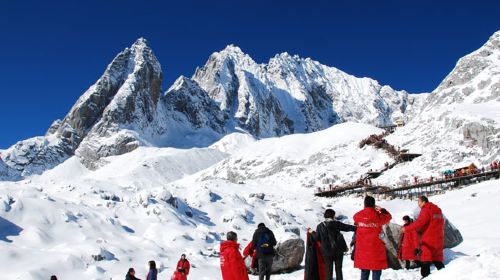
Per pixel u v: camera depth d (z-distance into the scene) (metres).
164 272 22.30
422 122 111.69
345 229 10.95
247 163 129.12
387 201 67.50
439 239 11.71
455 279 9.59
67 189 36.91
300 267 21.27
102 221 29.28
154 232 29.53
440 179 73.75
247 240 33.75
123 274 21.30
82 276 20.55
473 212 43.91
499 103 122.19
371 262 10.41
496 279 8.84
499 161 76.00
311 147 128.25
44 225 26.22
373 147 109.75
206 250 28.36
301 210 46.19
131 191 43.84
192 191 43.59
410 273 14.81
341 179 95.06
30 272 19.31
